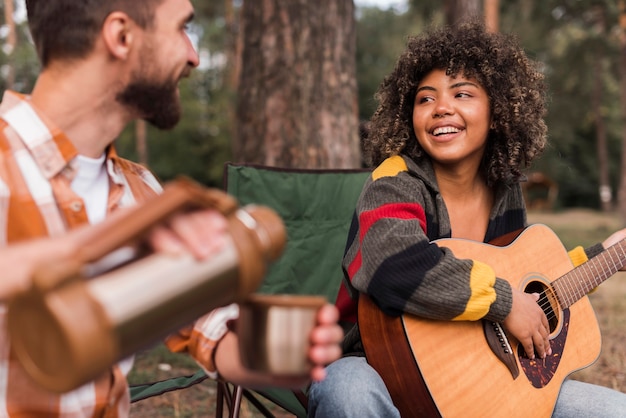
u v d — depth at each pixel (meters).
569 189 34.25
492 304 1.70
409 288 1.63
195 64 1.13
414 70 1.97
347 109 4.21
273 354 0.88
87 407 1.07
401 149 2.00
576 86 21.94
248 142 4.20
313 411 1.62
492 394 1.72
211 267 0.79
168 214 0.76
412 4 14.40
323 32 4.13
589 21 17.64
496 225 2.06
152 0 1.03
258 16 4.16
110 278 0.74
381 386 1.62
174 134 29.62
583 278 2.04
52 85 1.06
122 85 1.06
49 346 0.69
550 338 1.94
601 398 1.81
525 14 16.20
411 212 1.78
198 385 3.32
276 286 2.33
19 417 1.00
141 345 0.76
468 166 1.99
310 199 2.41
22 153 1.04
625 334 4.30
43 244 0.79
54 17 1.03
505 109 1.93
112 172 1.16
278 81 4.12
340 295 1.92
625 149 17.25
